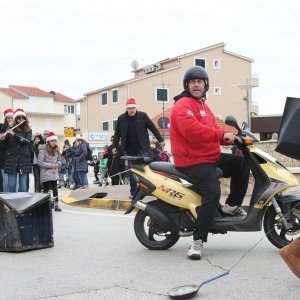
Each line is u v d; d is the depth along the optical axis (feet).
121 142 36.58
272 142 53.93
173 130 20.66
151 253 21.31
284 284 16.16
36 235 22.43
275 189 19.80
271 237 20.79
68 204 40.40
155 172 21.44
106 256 20.89
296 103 14.24
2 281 17.20
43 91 240.53
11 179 33.45
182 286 15.52
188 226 20.75
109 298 15.14
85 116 209.26
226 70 194.29
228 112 194.18
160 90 184.24
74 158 54.19
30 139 33.99
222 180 39.50
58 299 15.15
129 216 32.89
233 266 18.58
